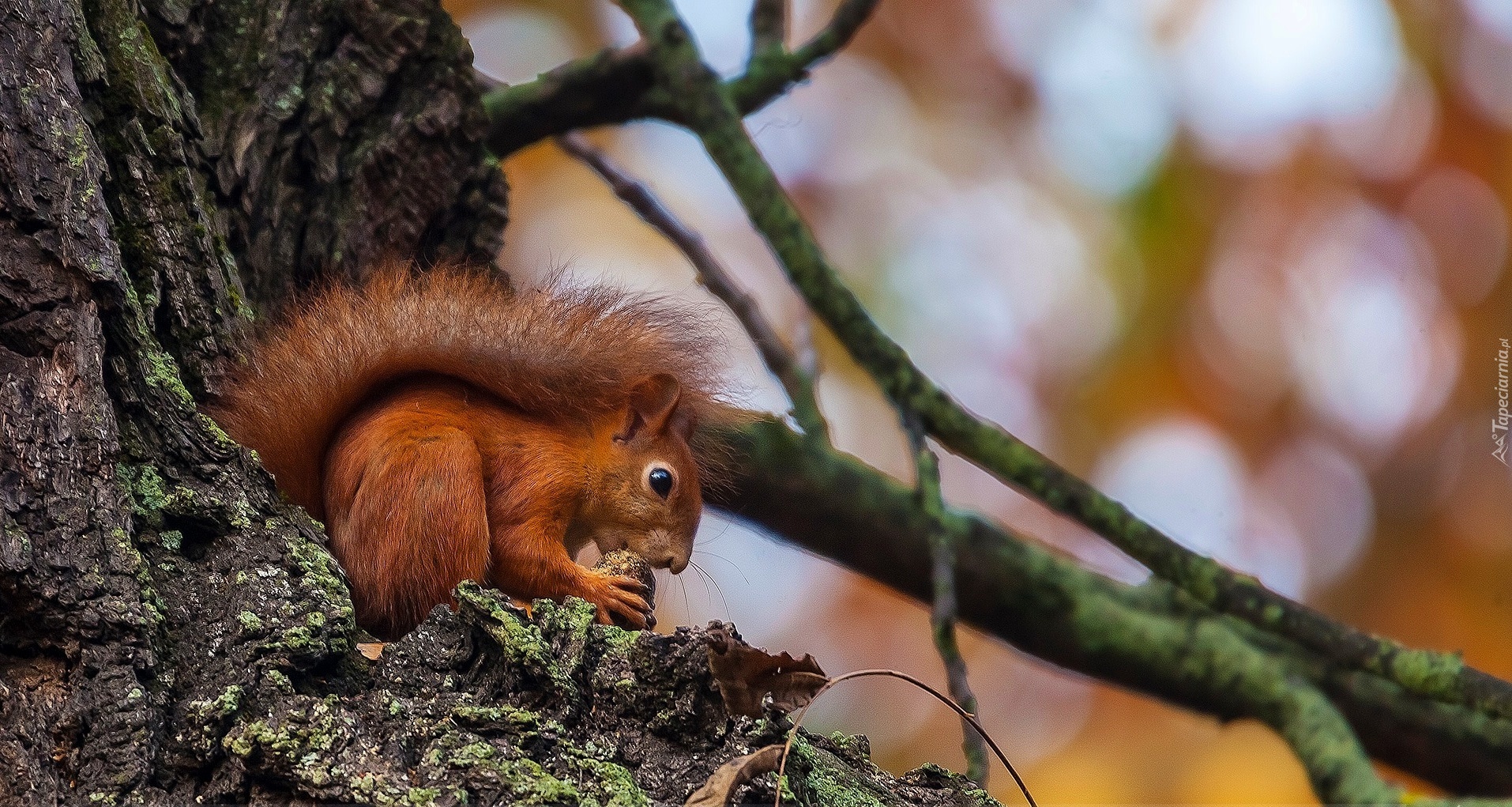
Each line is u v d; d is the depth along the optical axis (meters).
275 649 5.82
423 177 6.00
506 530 5.98
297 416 5.95
